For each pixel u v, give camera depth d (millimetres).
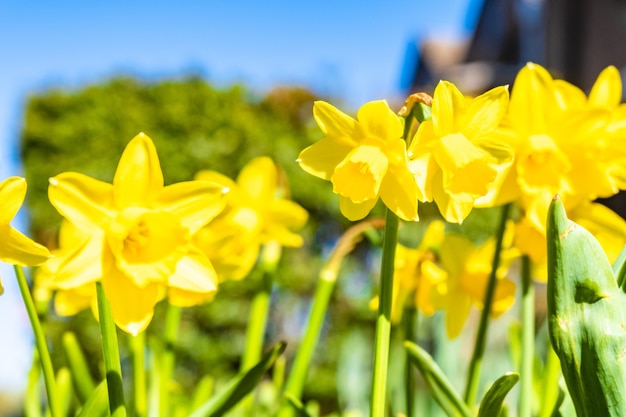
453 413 556
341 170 498
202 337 2475
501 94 503
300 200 2730
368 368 1334
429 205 2148
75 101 2973
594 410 460
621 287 495
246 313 2510
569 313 463
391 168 497
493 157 505
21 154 2953
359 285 2586
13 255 479
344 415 796
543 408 579
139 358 621
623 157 548
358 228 625
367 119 497
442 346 877
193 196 496
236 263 604
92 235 479
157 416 631
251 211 661
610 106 579
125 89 2955
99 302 476
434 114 494
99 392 493
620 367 457
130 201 489
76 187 483
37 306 625
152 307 480
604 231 583
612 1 4566
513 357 678
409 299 631
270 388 728
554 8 4688
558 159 546
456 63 7395
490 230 2576
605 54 4539
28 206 2877
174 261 483
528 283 575
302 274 2633
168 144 2857
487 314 567
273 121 2943
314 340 610
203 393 681
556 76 4062
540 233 549
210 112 2879
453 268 614
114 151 2936
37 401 623
